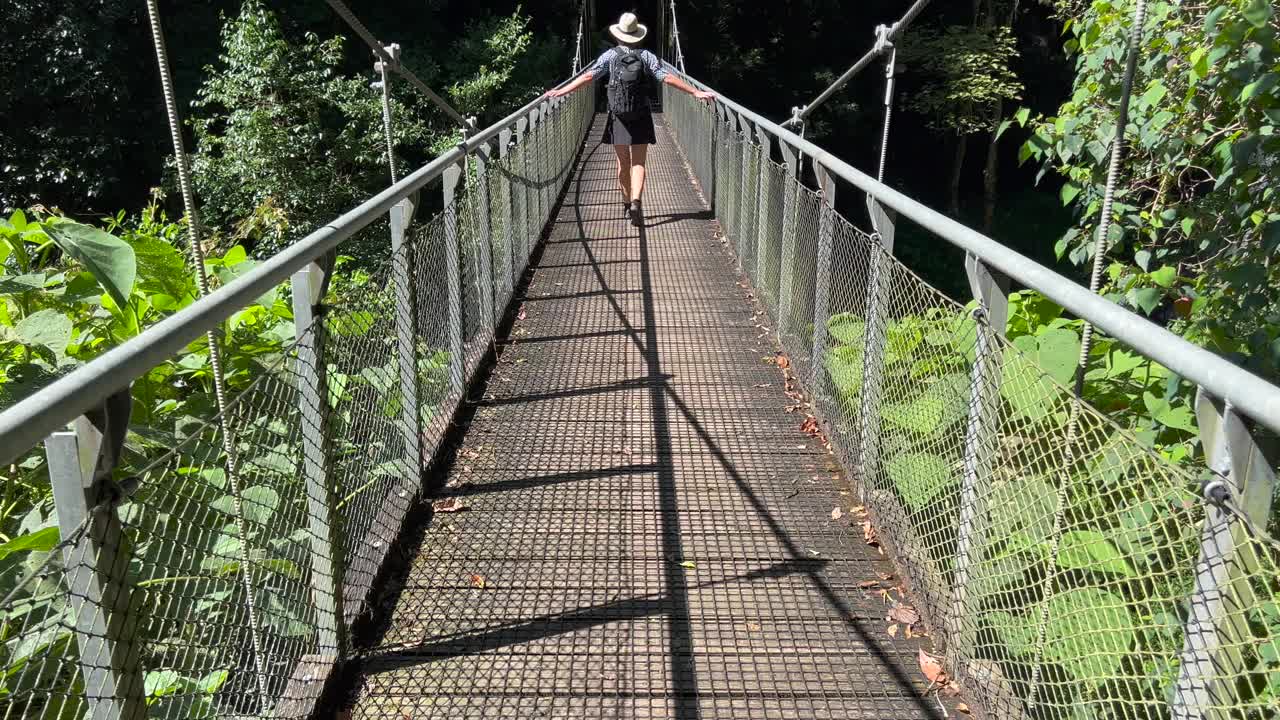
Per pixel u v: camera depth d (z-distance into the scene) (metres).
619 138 6.68
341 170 16.20
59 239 2.36
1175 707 1.22
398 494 2.66
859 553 2.63
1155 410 2.41
